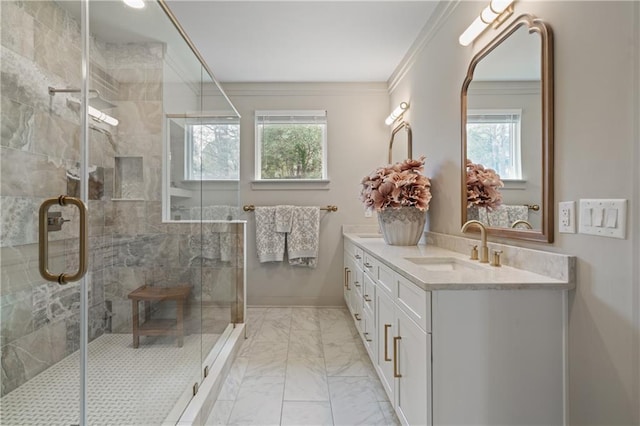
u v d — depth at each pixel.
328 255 3.68
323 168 3.73
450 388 1.21
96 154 2.08
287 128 3.71
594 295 1.11
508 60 1.57
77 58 2.04
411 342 1.37
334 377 2.13
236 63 3.20
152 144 2.28
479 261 1.70
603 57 1.06
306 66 3.27
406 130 3.08
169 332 1.98
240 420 1.70
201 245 2.38
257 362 2.35
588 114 1.12
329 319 3.27
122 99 2.28
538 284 1.20
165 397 1.65
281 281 3.67
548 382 1.22
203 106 2.48
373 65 3.25
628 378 0.99
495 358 1.21
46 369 1.72
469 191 1.96
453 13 2.15
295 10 2.33
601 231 1.07
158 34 2.22
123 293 1.97
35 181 1.86
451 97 2.19
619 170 1.01
